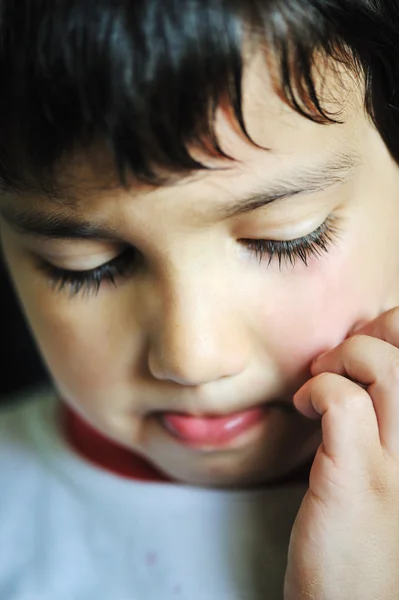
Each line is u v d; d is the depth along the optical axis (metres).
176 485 0.38
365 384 0.33
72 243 0.32
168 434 0.35
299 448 0.35
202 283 0.31
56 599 0.37
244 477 0.36
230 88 0.29
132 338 0.33
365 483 0.32
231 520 0.37
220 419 0.34
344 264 0.32
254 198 0.30
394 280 0.34
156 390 0.34
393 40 0.32
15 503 0.39
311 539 0.32
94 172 0.30
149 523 0.37
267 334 0.32
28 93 0.30
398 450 0.32
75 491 0.39
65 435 0.40
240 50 0.29
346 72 0.31
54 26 0.29
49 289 0.34
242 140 0.29
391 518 0.32
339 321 0.33
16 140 0.30
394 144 0.33
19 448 0.41
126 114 0.29
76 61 0.29
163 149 0.29
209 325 0.31
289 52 0.29
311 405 0.33
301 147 0.30
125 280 0.33
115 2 0.29
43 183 0.31
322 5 0.30
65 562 0.38
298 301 0.32
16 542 0.39
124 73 0.29
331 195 0.31
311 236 0.32
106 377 0.34
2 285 0.49
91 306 0.34
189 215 0.30
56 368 0.36
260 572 0.36
